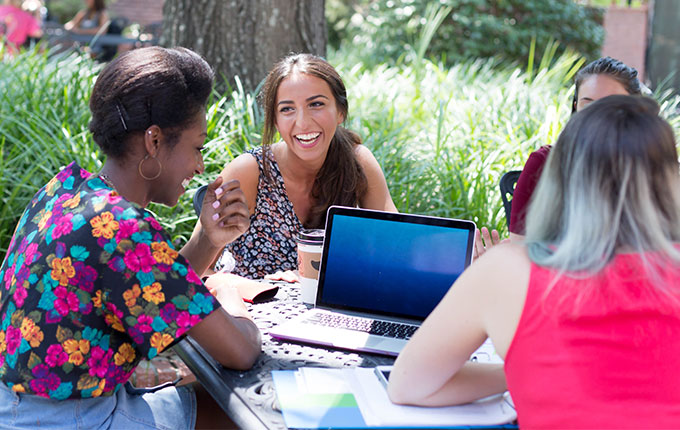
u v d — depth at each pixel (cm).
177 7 443
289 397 151
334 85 253
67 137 359
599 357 125
